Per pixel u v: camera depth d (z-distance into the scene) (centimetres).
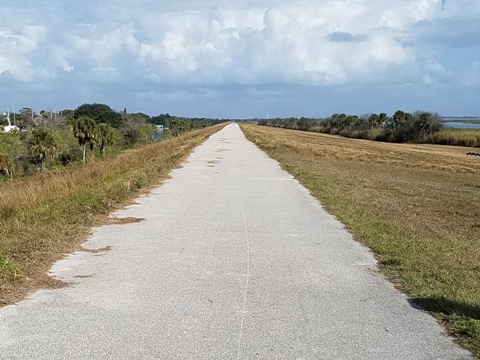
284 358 413
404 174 2533
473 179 2511
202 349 426
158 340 443
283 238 863
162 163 2252
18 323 477
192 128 10225
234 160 2558
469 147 6197
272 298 560
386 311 527
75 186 1416
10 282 589
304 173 1984
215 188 1498
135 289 582
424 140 7144
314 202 1262
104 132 5816
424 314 520
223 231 910
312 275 652
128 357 408
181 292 574
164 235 868
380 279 640
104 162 2672
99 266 673
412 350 434
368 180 1991
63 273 639
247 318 499
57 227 872
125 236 855
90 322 482
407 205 1366
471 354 428
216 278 630
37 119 8381
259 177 1803
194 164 2303
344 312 521
